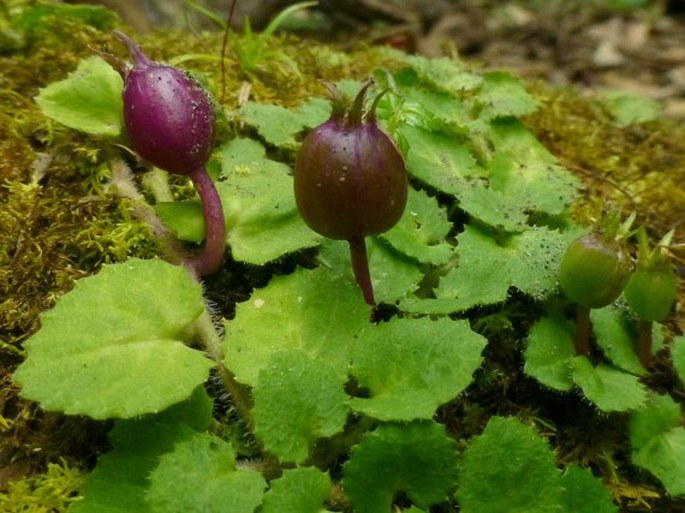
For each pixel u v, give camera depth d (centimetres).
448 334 6
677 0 28
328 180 6
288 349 6
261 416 5
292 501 5
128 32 11
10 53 10
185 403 6
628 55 23
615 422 7
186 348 6
